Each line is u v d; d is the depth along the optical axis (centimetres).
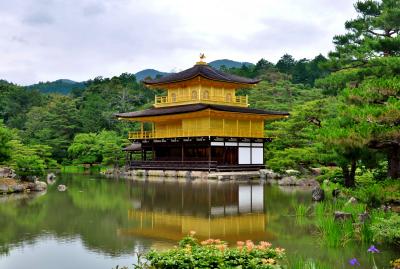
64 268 1752
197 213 2977
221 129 6494
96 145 8706
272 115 6806
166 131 7069
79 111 11044
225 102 7219
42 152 7606
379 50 2780
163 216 2869
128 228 2475
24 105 13575
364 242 1998
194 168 6375
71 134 10269
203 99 7044
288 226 2464
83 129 10356
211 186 4866
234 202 3488
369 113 1808
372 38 3197
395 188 1941
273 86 10969
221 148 6612
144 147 7569
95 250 2020
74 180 5862
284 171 4972
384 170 2800
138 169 7206
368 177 2900
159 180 5850
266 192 4166
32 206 3316
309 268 1563
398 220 1811
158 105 7575
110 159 8381
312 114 4269
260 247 1499
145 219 2759
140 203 3481
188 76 6969
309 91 9850
